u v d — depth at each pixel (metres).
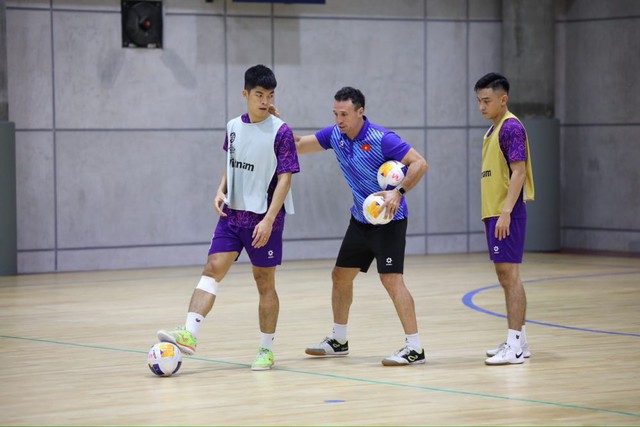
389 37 22.22
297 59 21.41
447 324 12.68
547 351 10.66
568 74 23.77
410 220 22.62
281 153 9.50
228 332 12.15
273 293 9.77
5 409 8.04
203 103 20.67
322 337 11.77
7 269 18.77
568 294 15.57
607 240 23.22
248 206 9.53
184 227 20.66
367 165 9.95
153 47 20.20
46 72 19.48
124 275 19.03
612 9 22.84
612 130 23.02
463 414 7.74
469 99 23.03
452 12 22.75
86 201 19.89
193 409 7.98
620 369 9.62
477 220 23.28
